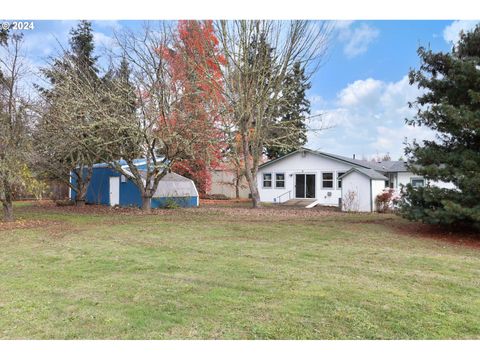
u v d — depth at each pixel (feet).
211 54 54.90
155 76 46.68
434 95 32.99
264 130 58.08
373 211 54.19
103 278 16.97
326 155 73.97
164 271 18.24
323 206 69.92
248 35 53.06
